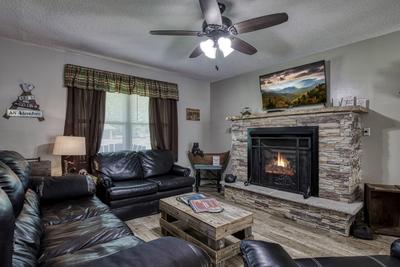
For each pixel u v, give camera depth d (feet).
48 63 11.27
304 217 9.89
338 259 4.40
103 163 11.79
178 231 7.88
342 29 9.34
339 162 9.78
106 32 9.62
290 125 11.53
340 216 8.86
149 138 14.80
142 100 14.55
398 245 4.48
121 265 2.72
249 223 7.20
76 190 8.19
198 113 17.33
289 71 12.71
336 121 9.89
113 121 13.48
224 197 13.88
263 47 11.18
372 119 10.13
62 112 11.60
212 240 6.61
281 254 3.78
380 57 9.93
